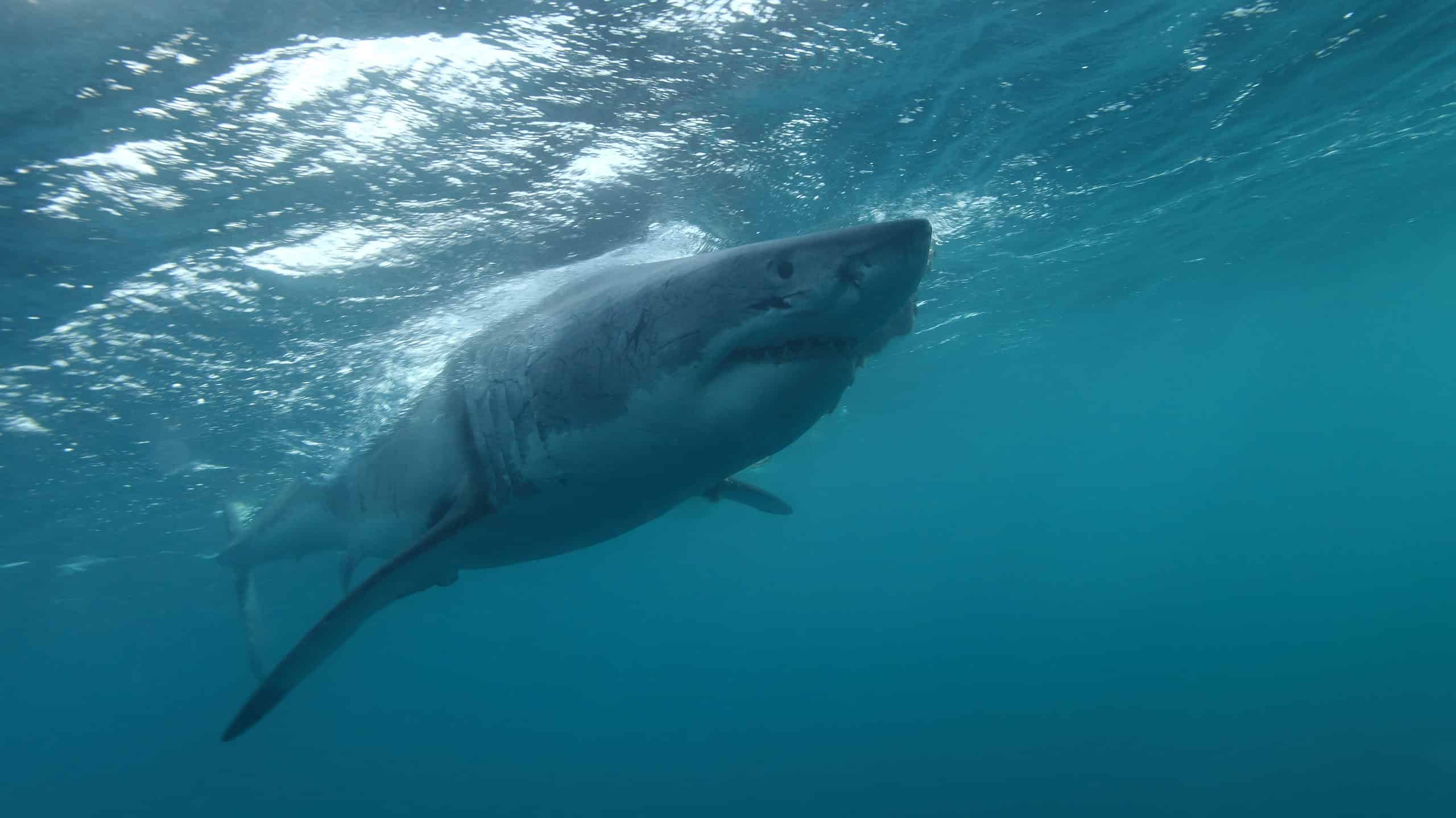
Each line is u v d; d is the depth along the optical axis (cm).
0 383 673
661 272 297
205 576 2020
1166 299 2373
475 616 5106
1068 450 7938
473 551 362
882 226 247
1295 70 862
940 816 2045
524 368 321
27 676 3662
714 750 4181
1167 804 1725
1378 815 1411
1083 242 1398
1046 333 2361
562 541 357
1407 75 977
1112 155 977
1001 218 1102
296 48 394
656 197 633
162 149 438
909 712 3784
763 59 530
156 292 564
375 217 533
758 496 538
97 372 675
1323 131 1137
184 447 889
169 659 4347
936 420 3700
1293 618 3631
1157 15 649
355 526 470
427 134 477
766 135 634
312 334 642
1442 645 2422
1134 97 812
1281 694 2341
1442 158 1521
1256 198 1455
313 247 548
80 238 493
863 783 2588
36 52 358
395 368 699
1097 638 4503
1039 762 2283
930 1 541
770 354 273
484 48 430
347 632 307
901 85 642
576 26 435
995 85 697
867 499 7275
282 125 441
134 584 1961
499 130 492
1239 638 3406
